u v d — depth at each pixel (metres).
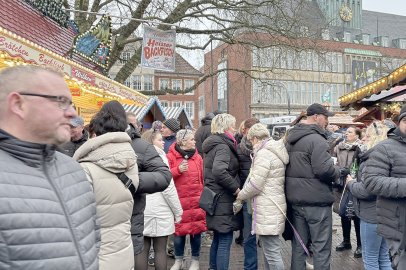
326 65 18.22
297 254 4.15
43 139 1.60
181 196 4.95
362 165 4.07
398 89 8.24
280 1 15.74
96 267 1.70
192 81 50.69
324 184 3.95
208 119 6.64
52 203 1.55
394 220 3.25
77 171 1.83
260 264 5.51
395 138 3.34
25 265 1.40
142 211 3.28
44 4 9.48
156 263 4.25
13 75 1.57
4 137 1.53
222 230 4.42
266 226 4.02
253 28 15.88
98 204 2.45
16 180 1.48
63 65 6.09
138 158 3.20
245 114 51.25
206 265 5.54
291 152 4.08
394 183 3.15
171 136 6.24
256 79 17.80
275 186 4.06
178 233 4.95
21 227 1.41
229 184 4.29
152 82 49.16
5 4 7.47
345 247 6.24
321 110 4.06
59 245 1.51
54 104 1.59
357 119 11.67
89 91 7.62
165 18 15.07
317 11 17.36
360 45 60.56
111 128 2.67
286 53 16.45
